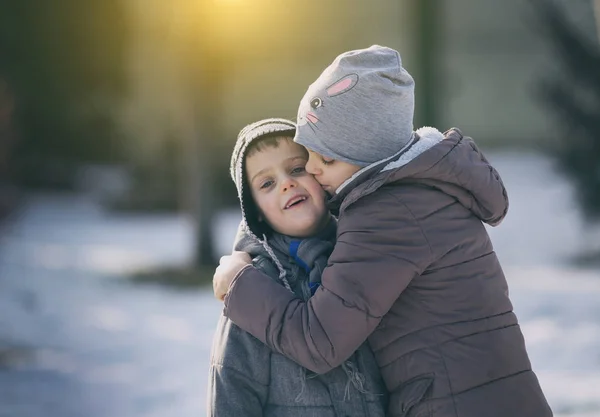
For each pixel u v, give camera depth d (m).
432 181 2.82
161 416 7.07
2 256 15.31
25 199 22.34
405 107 2.86
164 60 27.69
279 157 2.95
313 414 2.74
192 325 10.76
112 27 28.91
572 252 16.08
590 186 17.05
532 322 10.10
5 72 28.53
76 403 7.45
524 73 35.25
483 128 35.28
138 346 9.59
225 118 28.45
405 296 2.80
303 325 2.70
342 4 29.69
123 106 28.59
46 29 28.97
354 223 2.79
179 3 15.95
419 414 2.76
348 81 2.82
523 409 2.78
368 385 2.79
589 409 6.50
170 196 25.09
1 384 7.97
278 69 29.31
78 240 19.17
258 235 3.00
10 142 16.62
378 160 2.85
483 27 35.31
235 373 2.76
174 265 15.59
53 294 12.45
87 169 29.12
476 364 2.75
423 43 12.41
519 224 19.92
